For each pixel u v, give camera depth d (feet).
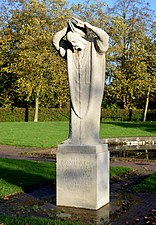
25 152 57.36
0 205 25.61
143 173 39.45
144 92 134.31
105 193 25.43
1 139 74.08
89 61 25.57
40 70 110.83
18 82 114.83
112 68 121.19
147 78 125.39
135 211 24.03
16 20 127.03
